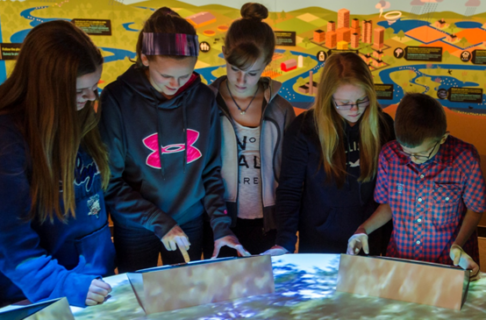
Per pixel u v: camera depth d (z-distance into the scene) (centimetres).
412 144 128
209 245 182
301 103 324
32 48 107
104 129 144
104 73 316
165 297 108
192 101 153
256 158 173
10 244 107
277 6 310
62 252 127
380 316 102
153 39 130
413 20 311
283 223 161
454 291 106
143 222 148
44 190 112
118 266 166
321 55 316
